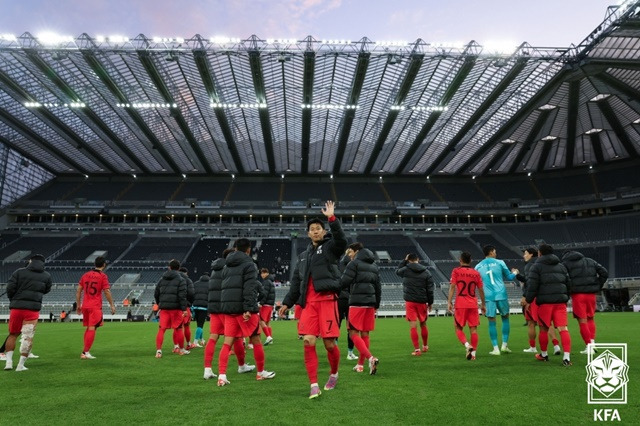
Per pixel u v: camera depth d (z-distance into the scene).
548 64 33.25
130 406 4.47
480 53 30.58
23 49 28.77
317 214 58.22
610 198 54.91
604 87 37.69
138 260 48.03
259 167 59.28
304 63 31.05
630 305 39.00
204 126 43.66
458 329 7.86
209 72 32.00
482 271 8.68
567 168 60.22
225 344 5.76
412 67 31.56
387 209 59.09
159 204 57.75
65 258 47.94
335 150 52.62
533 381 5.54
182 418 3.97
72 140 46.28
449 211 59.00
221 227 56.72
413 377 5.93
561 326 6.92
